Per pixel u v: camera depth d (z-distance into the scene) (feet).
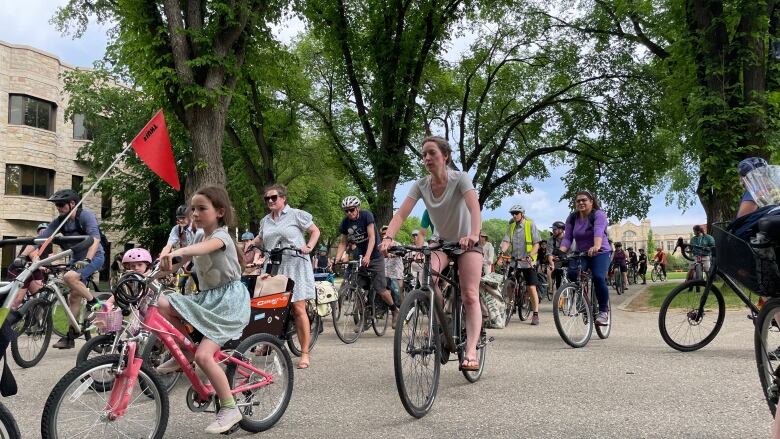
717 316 22.62
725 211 45.78
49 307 23.58
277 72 62.03
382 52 67.05
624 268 76.84
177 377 17.24
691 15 48.11
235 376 12.89
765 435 11.89
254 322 14.30
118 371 11.07
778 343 12.71
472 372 17.44
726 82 45.75
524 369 19.33
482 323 17.84
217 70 41.68
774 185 13.71
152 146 25.80
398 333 13.33
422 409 13.88
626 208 85.92
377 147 67.46
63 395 10.48
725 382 16.55
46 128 106.73
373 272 30.78
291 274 21.39
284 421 13.88
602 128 84.79
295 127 77.00
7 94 101.60
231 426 12.08
